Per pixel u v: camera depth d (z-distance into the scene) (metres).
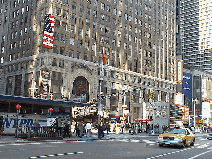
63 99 58.22
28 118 31.89
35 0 68.94
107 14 77.12
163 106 58.94
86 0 71.75
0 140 24.33
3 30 77.88
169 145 24.28
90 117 55.69
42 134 27.17
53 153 16.20
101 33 74.50
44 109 34.31
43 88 58.59
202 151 20.11
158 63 93.56
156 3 95.56
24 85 67.69
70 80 65.19
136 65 84.50
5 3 78.94
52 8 64.06
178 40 171.62
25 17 71.44
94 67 70.88
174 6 105.50
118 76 77.25
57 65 63.31
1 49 77.31
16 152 16.12
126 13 83.25
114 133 47.94
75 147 20.58
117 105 75.81
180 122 71.56
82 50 69.12
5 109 31.28
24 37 70.56
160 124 57.91
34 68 65.00
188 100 118.75
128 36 82.94
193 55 172.38
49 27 61.66
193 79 123.38
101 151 18.12
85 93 67.94
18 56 71.38
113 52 77.69
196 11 175.38
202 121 96.44
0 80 74.94
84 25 70.31
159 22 96.25
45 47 63.22
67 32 66.44
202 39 170.12
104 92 72.44
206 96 118.75
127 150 19.27
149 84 88.44
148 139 33.84
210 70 163.00
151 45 91.12
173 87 99.94
